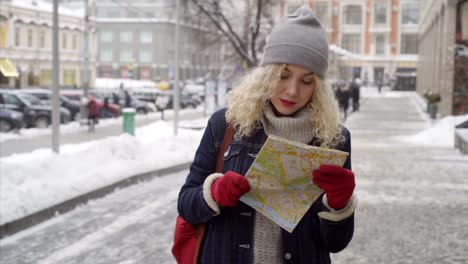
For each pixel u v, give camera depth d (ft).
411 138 74.84
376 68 289.53
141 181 40.73
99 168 38.78
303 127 8.29
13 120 84.69
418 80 241.96
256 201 7.95
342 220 8.05
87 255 23.18
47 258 22.67
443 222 28.50
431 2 152.76
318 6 162.81
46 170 34.60
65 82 232.12
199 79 278.67
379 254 23.09
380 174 43.91
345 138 8.58
